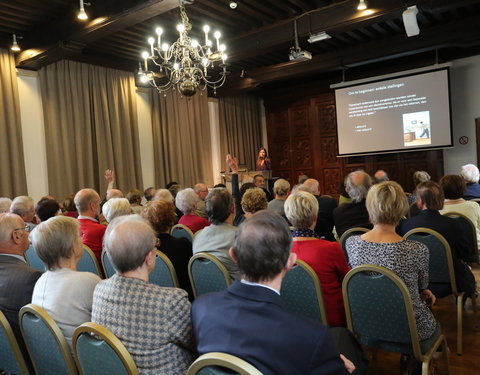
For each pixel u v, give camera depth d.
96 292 1.39
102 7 4.47
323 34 5.31
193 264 2.29
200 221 3.32
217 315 1.07
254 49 5.95
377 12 4.95
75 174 6.10
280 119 9.57
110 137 6.49
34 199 5.77
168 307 1.30
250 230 1.10
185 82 4.30
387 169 8.27
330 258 1.92
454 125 7.85
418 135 7.66
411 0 4.76
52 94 5.87
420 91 7.59
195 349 1.35
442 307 3.09
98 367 1.29
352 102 8.34
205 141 8.31
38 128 5.85
